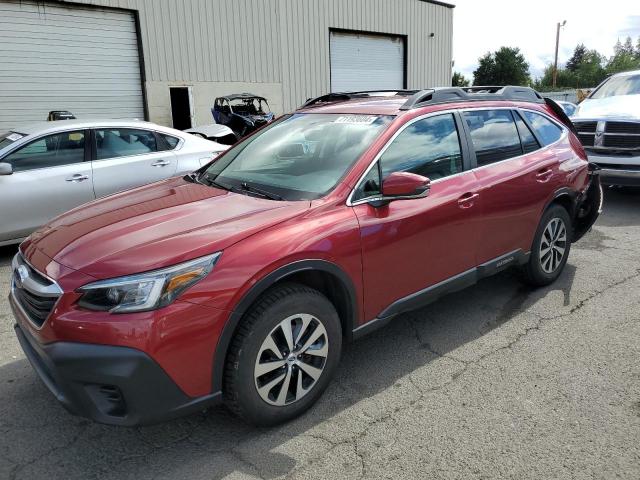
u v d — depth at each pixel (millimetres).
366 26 18734
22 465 2596
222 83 15148
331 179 3180
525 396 3109
